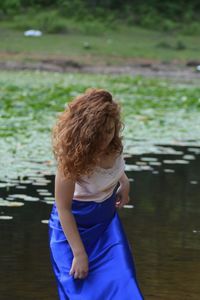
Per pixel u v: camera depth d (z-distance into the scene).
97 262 4.07
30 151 9.72
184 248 6.16
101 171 4.09
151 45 31.52
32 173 8.44
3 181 8.02
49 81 21.03
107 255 4.07
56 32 31.86
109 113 4.02
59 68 25.69
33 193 7.55
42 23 32.41
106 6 36.62
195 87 21.59
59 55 27.55
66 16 34.72
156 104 16.14
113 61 27.58
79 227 4.13
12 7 34.38
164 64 28.11
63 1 35.56
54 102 15.46
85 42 30.25
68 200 4.07
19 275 5.40
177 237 6.45
